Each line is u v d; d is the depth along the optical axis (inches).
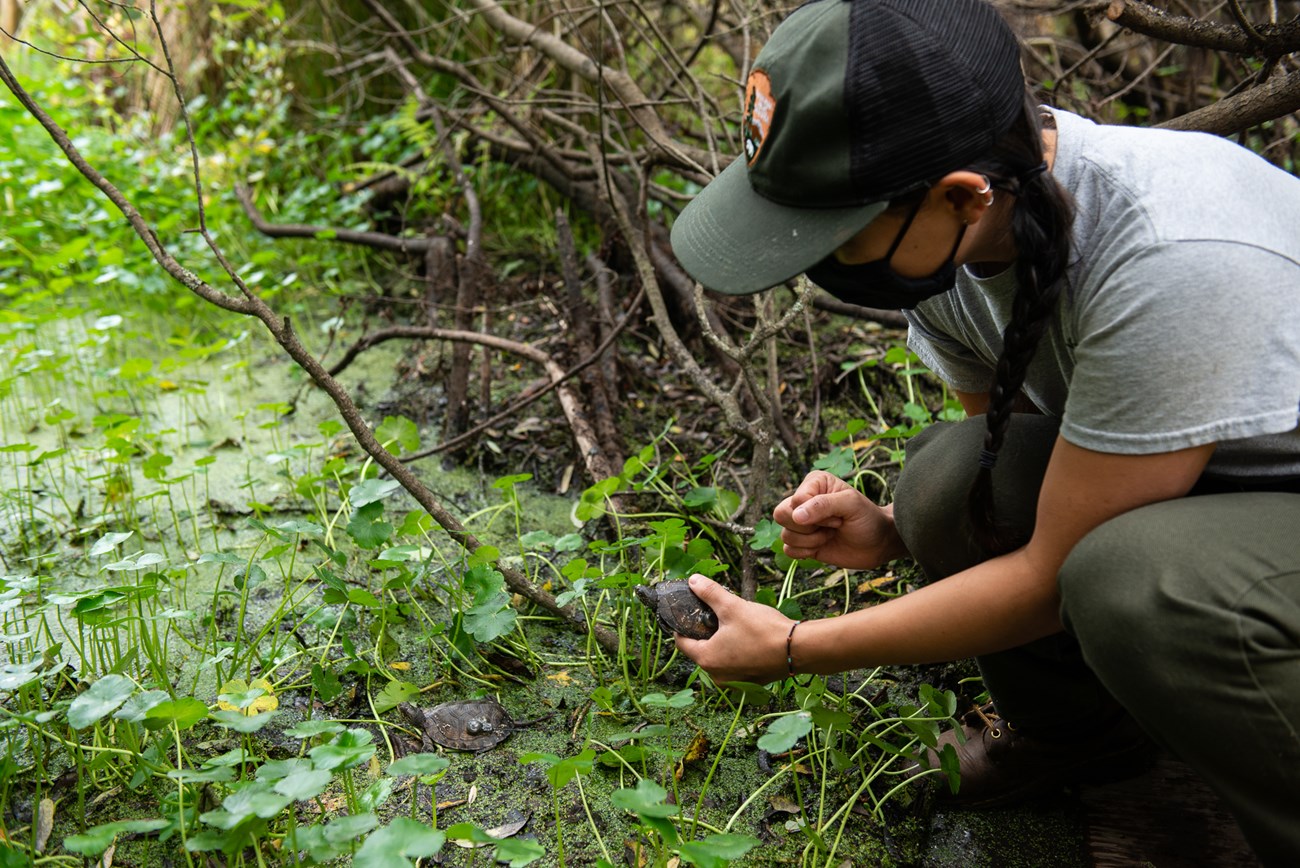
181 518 92.7
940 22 43.8
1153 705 44.8
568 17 126.1
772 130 46.2
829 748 61.1
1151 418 44.3
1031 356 47.6
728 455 98.3
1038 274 45.6
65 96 175.0
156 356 126.8
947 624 50.2
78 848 45.8
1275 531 44.1
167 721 55.3
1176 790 61.9
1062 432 47.4
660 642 73.5
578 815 60.1
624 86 120.5
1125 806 60.7
